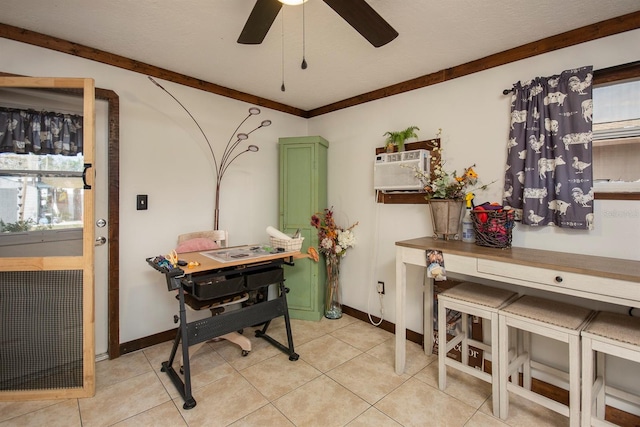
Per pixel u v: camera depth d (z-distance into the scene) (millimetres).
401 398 1909
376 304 3008
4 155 1898
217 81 2793
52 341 1905
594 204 1792
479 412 1788
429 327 2438
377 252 2980
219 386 2023
